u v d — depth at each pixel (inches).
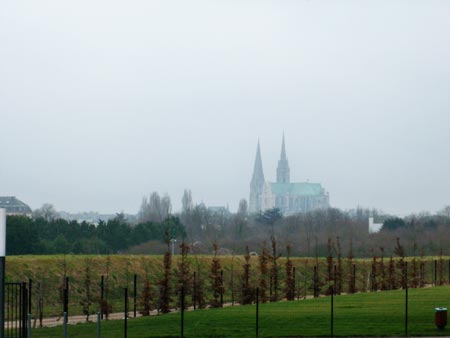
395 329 1222.3
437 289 1899.6
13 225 3112.7
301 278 2393.0
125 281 2139.5
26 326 1127.6
